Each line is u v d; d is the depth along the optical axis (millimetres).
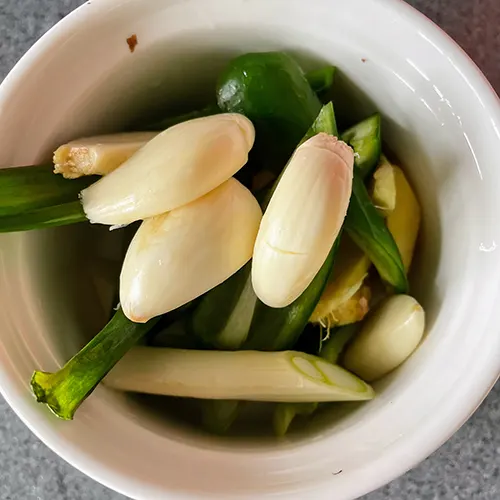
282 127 146
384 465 128
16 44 176
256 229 134
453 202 143
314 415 156
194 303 153
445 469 180
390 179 153
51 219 135
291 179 125
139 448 136
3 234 136
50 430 129
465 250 140
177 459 137
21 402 129
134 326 140
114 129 154
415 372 141
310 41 143
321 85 149
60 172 137
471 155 137
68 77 136
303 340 160
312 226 123
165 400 157
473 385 128
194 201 131
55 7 175
